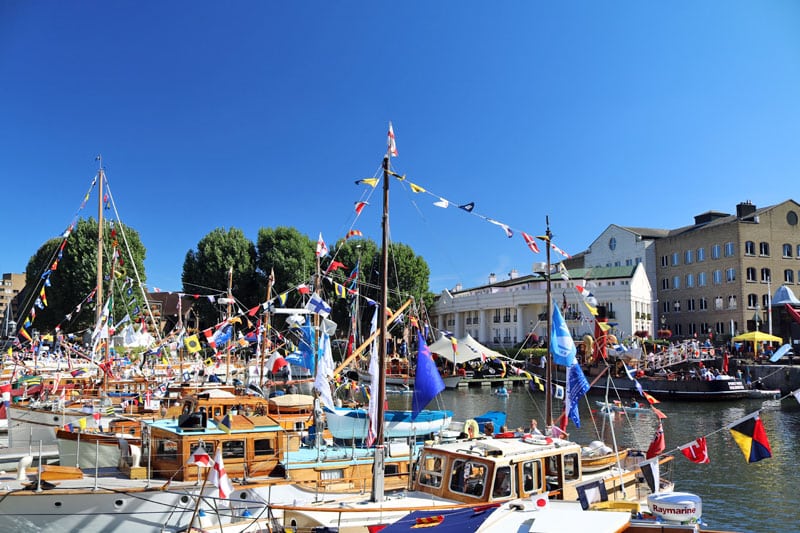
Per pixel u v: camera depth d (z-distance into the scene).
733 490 21.86
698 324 74.88
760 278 70.81
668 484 17.80
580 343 62.34
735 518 18.91
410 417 17.97
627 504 13.20
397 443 17.33
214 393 20.42
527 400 51.62
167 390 26.12
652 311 78.50
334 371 17.61
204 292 73.62
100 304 27.22
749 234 71.06
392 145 14.18
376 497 12.93
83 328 60.62
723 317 71.75
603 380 53.78
